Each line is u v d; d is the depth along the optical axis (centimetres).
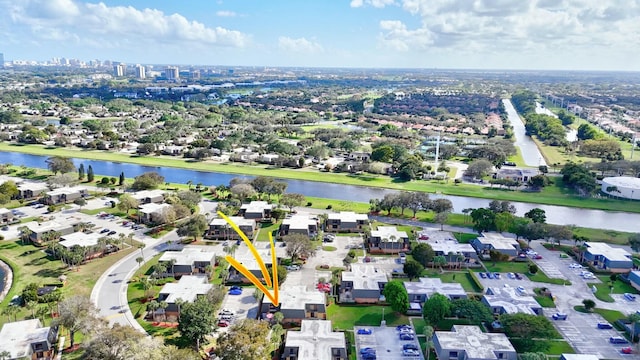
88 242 16950
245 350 9925
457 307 12675
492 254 17225
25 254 16838
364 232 19712
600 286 15462
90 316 11275
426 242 18200
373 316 13325
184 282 14188
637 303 14300
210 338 11925
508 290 14250
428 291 14162
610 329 12800
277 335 11544
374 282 14538
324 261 16900
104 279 14975
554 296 14600
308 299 13325
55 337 11750
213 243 18338
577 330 12719
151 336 11831
